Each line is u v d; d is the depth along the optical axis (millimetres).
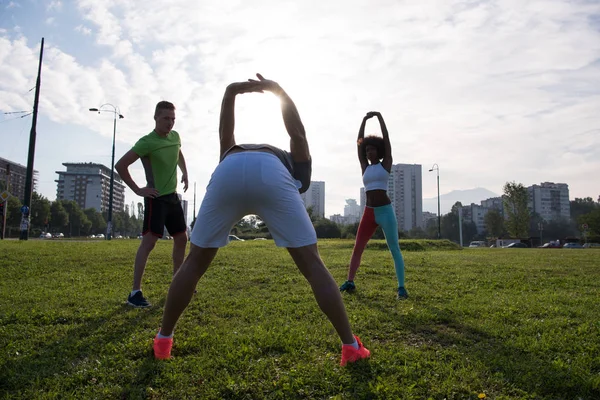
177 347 2943
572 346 3016
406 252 12062
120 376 2488
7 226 65562
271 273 6246
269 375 2486
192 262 2623
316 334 3232
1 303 4117
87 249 9320
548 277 6543
